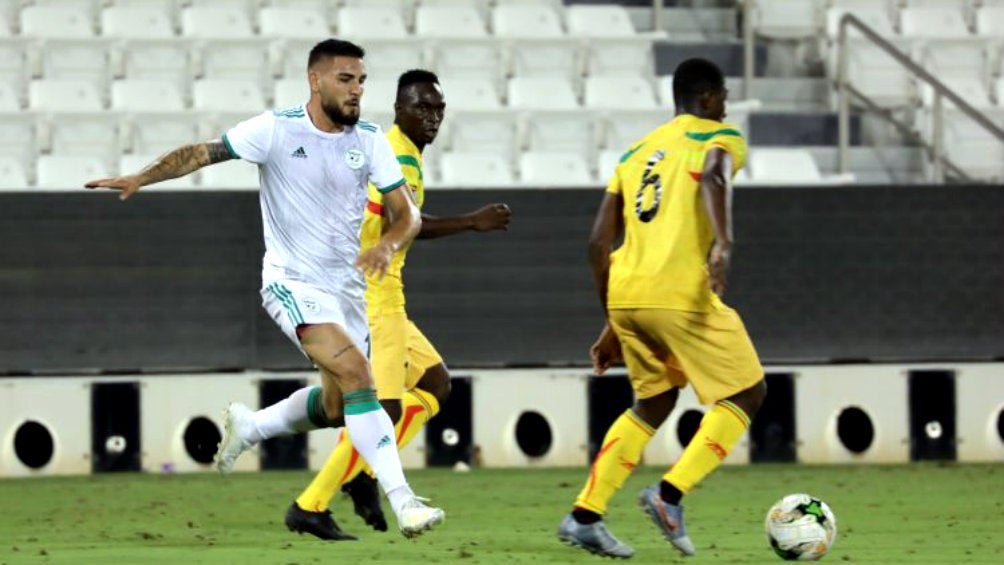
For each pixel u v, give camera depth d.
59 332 42.69
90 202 42.81
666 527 22.67
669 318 22.41
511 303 43.97
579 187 44.22
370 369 22.12
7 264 42.53
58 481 40.06
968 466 43.53
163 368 42.94
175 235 43.06
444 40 57.03
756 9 60.91
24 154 51.38
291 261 22.30
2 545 25.70
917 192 45.41
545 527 28.72
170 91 54.81
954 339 45.66
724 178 21.89
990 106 58.47
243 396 42.62
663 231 22.56
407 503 21.25
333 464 25.45
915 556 23.45
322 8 60.25
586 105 57.19
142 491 37.00
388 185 22.36
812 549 22.53
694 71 22.98
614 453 22.84
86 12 58.44
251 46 56.47
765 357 44.84
